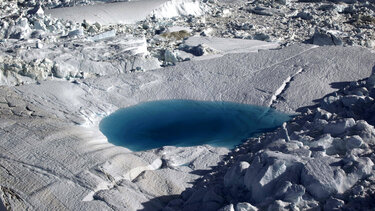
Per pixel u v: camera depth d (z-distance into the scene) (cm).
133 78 2295
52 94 2059
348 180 1031
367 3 4441
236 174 1184
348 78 2172
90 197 1281
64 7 4275
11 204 1251
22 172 1393
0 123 1716
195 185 1365
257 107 2022
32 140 1577
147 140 1759
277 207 984
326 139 1246
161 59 2783
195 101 2105
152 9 4178
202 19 4044
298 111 1950
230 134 1797
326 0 4847
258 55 2512
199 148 1631
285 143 1277
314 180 1036
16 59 2362
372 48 2938
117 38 3017
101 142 1648
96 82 2225
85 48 2744
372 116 1430
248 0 5222
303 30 3597
